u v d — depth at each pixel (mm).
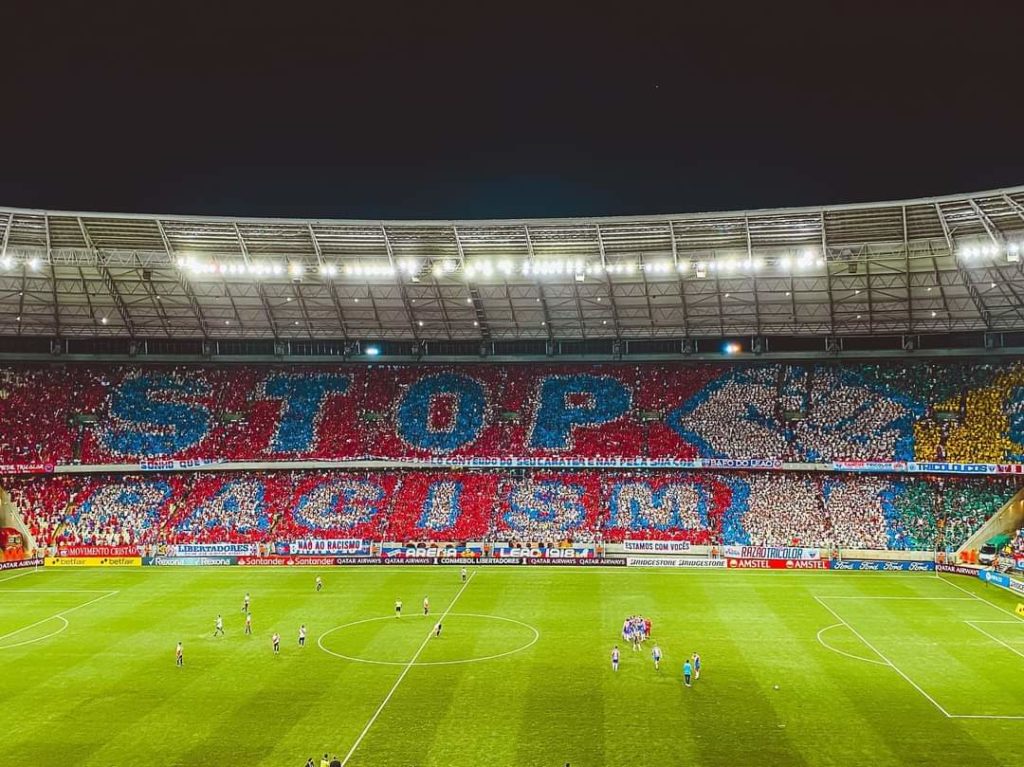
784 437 94875
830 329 94188
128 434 98688
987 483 88438
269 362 104312
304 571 84125
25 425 98000
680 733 41938
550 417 100188
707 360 101125
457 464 96562
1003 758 38938
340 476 97875
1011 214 71875
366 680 50188
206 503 94312
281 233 81375
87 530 90938
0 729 43062
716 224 78375
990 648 55938
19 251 82625
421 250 83375
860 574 80875
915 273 82375
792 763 38531
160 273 86438
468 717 44250
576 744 40719
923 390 95438
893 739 41031
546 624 62500
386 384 104500
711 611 66188
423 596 72188
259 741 41406
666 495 93250
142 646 57438
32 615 66312
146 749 40531
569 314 95000
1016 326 89062
